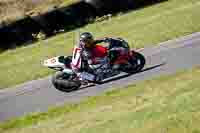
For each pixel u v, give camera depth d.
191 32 39.50
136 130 17.75
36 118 27.61
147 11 55.91
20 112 30.91
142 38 42.12
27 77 40.44
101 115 22.38
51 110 28.39
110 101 25.22
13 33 66.81
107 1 65.00
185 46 35.25
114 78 31.11
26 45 63.16
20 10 72.88
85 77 30.84
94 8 65.50
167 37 39.91
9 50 61.22
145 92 24.53
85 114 24.00
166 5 56.16
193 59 31.09
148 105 21.25
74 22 65.69
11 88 38.47
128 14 57.91
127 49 30.38
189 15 45.59
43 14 67.38
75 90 31.56
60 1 70.25
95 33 51.81
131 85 27.86
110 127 19.45
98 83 31.14
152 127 17.42
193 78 24.66
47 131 22.92
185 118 17.27
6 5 74.50
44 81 37.31
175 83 24.56
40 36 64.19
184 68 29.14
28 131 24.59
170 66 30.61
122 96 25.47
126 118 20.03
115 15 63.12
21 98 34.38
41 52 50.91
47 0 71.88
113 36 47.38
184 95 20.95
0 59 54.75
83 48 30.23
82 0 66.56
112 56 30.20
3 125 28.52
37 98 32.94
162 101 21.17
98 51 30.42
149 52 36.25
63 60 31.28
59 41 54.16
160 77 27.84
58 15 66.94
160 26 44.62
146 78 28.89
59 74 31.47
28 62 47.25
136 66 30.88
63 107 28.19
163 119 17.95
